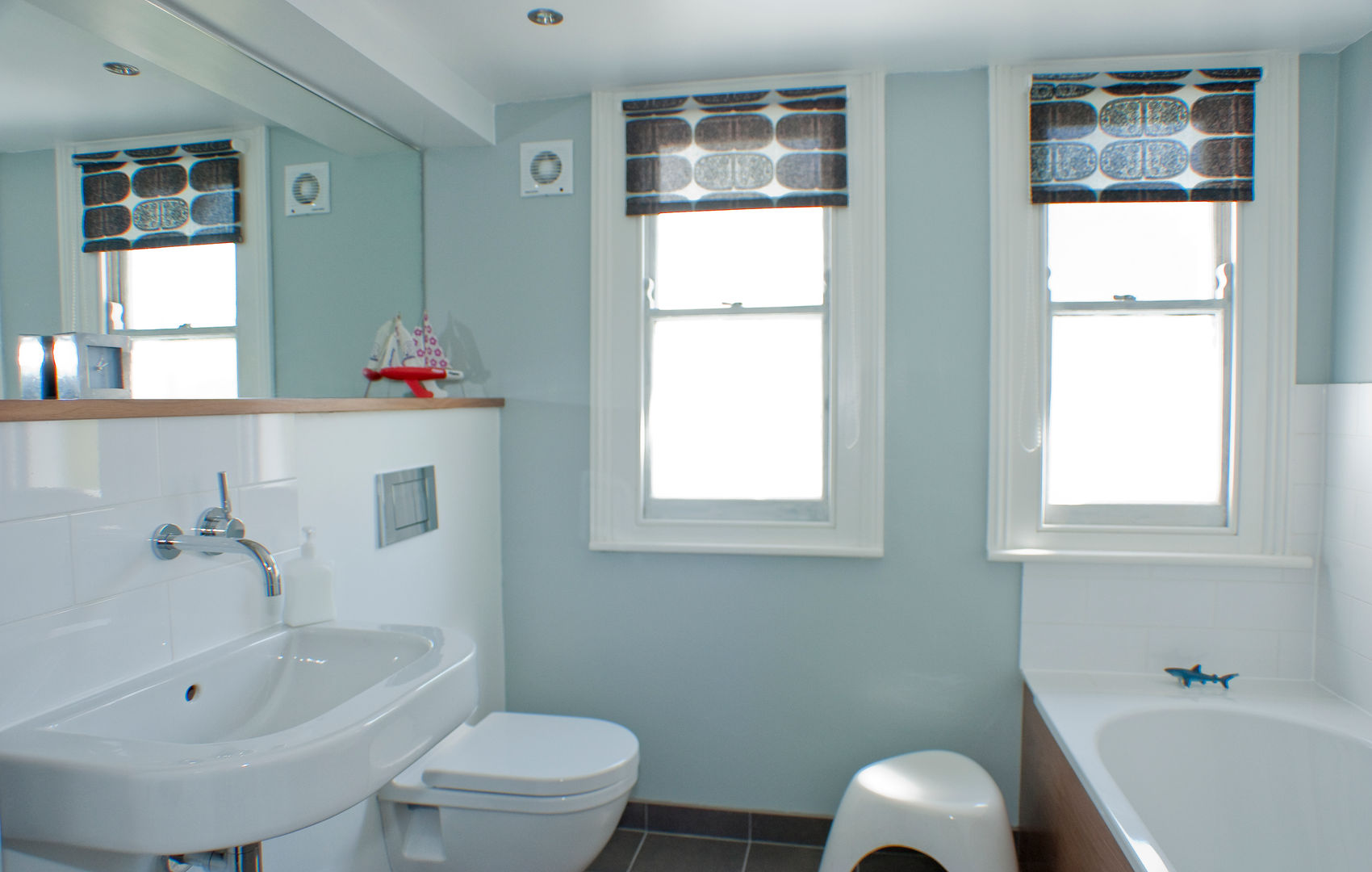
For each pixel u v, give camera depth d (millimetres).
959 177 2148
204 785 875
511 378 2373
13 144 1197
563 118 2322
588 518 2352
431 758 1770
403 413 1897
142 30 1442
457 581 2148
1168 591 2113
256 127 1719
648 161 2260
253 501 1412
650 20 1842
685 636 2312
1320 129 2041
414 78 1922
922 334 2172
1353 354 1944
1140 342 2172
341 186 2010
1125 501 2188
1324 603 2025
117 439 1143
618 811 1791
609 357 2314
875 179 2162
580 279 2328
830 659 2244
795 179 2189
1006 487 2150
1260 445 2088
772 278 2287
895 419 2193
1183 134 2070
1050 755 1903
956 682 2193
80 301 1301
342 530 1674
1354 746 1756
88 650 1098
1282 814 1822
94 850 1069
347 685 1372
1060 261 2164
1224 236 2119
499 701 2395
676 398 2348
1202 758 1888
